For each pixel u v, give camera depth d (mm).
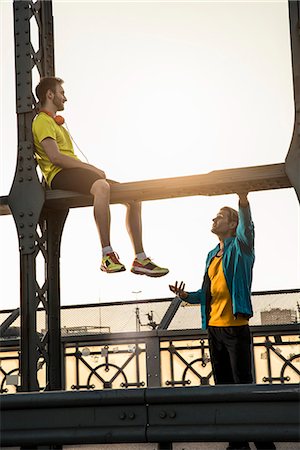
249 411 3168
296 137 4855
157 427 3270
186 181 5086
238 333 4926
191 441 3213
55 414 3422
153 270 5371
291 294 8492
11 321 8805
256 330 8461
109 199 5328
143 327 8789
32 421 3443
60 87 5656
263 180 4957
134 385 8641
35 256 5395
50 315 5684
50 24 6078
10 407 3461
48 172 5426
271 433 3100
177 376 8562
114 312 8914
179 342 8625
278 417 3125
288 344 8359
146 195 5332
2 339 8672
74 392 3391
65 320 8984
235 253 4957
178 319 8672
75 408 3398
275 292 8539
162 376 8578
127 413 3322
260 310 8508
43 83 5602
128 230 5477
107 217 5133
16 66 5633
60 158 5262
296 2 4973
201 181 5055
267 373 8359
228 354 5066
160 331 8625
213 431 3184
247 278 4910
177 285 5371
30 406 3434
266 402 3152
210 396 3203
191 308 8719
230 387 3191
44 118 5438
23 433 3426
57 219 5867
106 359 8773
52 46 6055
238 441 3166
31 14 5742
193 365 8539
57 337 5664
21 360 5277
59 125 5641
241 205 5109
